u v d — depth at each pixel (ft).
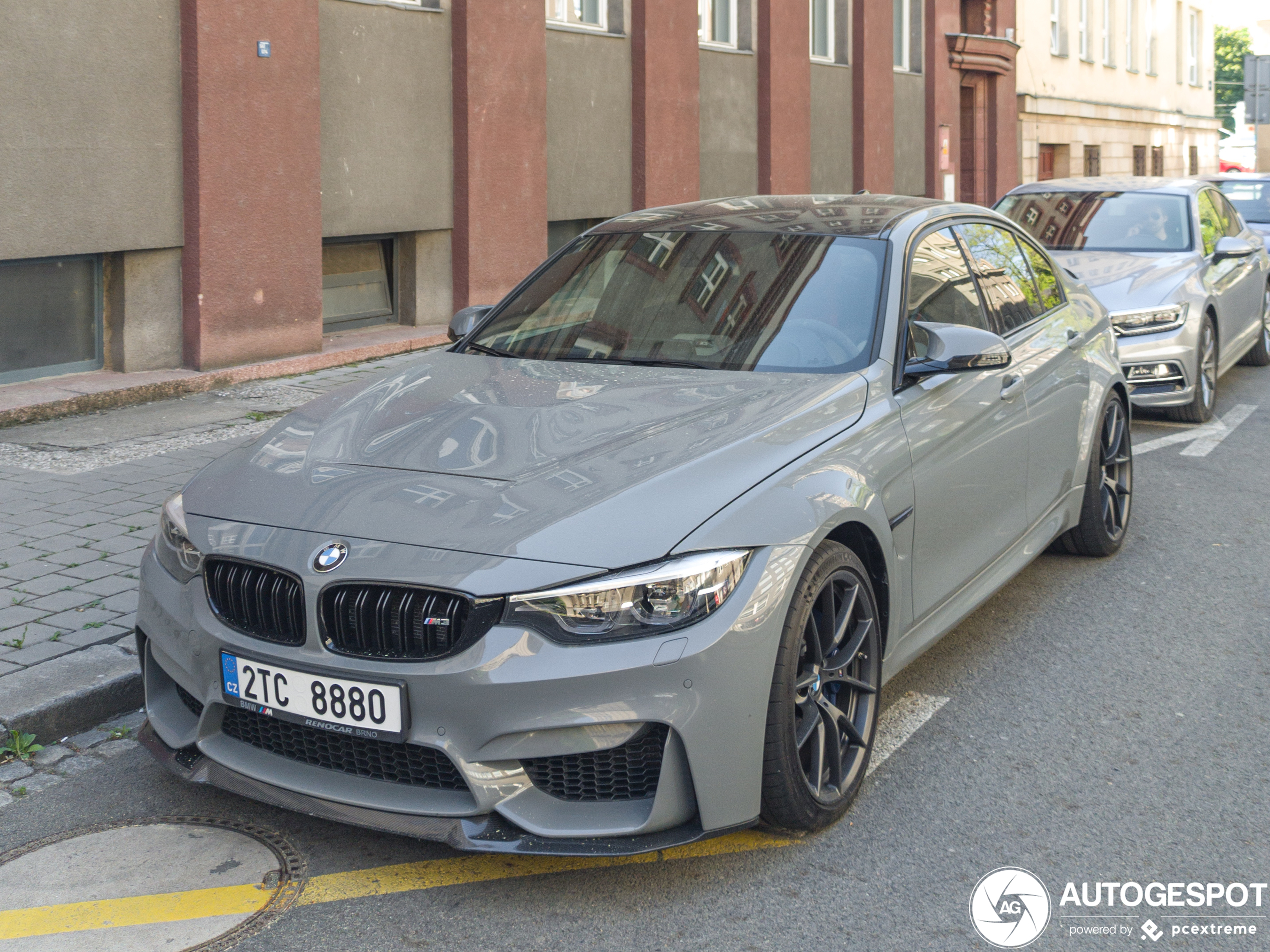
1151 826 11.25
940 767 12.39
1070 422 17.19
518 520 9.97
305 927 9.78
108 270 30.19
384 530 10.10
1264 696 14.08
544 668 9.39
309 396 30.35
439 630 9.62
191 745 11.10
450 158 39.22
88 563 17.62
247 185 32.01
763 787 10.32
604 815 9.70
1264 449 26.40
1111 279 28.66
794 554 10.23
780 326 13.44
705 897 10.16
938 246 15.20
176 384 30.04
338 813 10.02
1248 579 18.19
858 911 9.95
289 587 10.09
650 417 11.60
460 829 9.67
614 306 14.55
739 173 54.60
